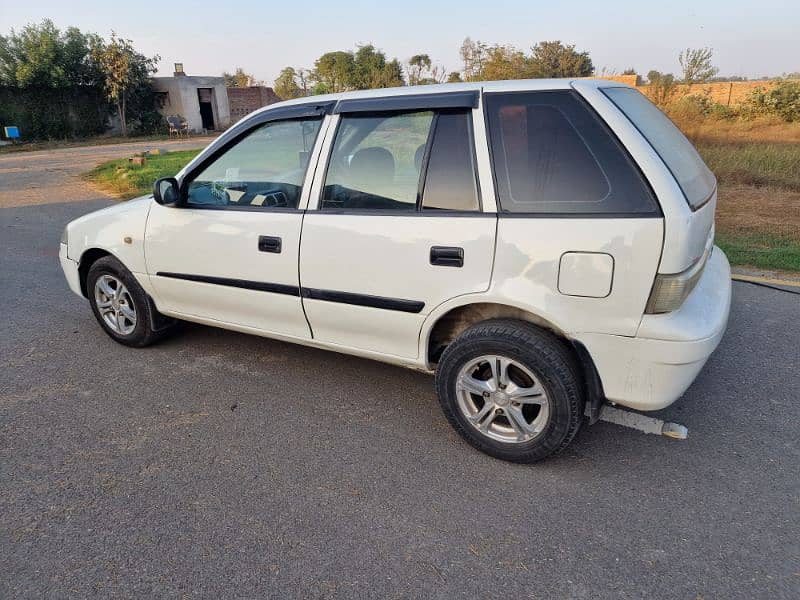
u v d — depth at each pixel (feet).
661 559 7.50
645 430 10.46
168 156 65.77
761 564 7.37
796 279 17.87
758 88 63.82
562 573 7.33
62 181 49.11
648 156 8.03
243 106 133.69
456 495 8.86
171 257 12.49
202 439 10.46
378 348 10.63
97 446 10.27
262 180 11.40
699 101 61.36
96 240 13.73
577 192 8.35
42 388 12.41
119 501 8.82
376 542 7.92
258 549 7.82
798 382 11.84
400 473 9.42
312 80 167.02
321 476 9.37
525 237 8.57
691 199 8.21
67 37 106.63
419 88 10.02
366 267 9.97
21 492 9.05
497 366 9.20
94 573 7.46
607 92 8.86
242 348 14.33
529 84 9.04
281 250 10.86
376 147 10.00
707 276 9.64
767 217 26.13
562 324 8.55
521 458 9.40
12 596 7.11
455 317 9.95
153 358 13.84
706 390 11.68
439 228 9.21
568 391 8.69
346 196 10.28
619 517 8.29
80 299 18.12
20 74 99.45
